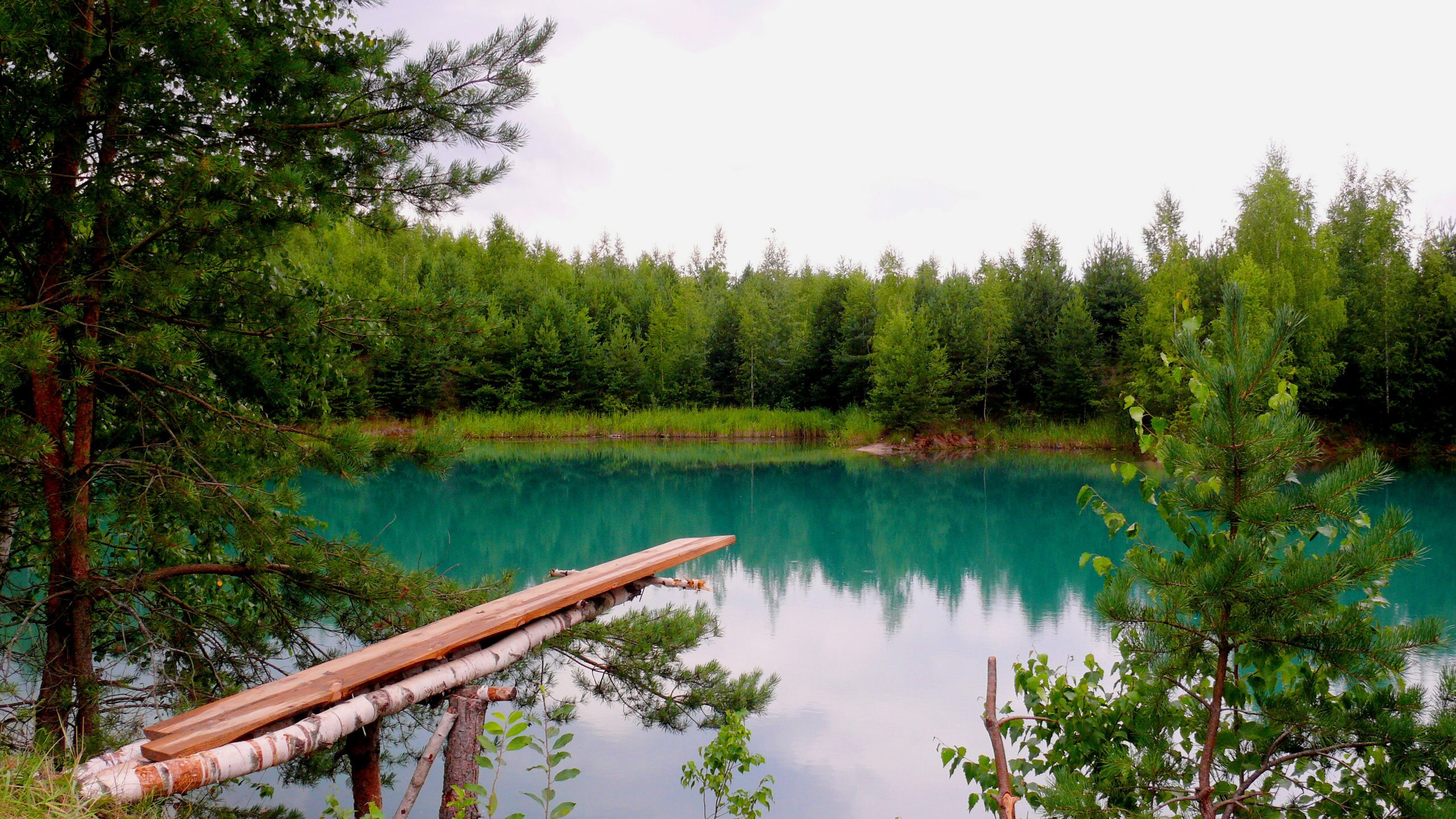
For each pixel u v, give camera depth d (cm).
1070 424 3578
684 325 4553
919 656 841
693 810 529
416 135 481
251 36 449
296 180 392
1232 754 362
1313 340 3023
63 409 429
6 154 382
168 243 424
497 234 6550
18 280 425
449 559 1310
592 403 4344
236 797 489
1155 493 321
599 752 622
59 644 404
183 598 491
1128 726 344
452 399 3928
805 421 3966
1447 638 279
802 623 966
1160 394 2980
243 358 445
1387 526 277
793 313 4853
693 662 807
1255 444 288
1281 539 293
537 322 4322
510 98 479
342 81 461
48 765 270
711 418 4072
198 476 430
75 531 407
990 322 3659
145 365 434
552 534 1562
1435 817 275
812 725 668
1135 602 322
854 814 525
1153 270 3975
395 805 510
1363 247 3591
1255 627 294
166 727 276
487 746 278
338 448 441
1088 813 305
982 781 363
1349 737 302
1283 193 3247
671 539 1534
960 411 3719
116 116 394
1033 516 1833
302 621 499
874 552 1439
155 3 390
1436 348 3081
